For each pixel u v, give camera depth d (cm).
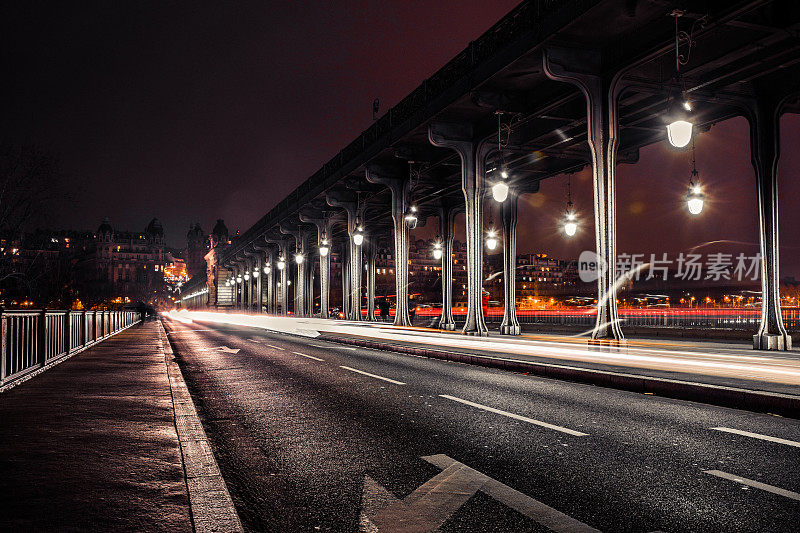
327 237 3769
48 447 534
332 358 1638
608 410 795
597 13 1196
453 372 1271
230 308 9031
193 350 1998
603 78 1377
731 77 1449
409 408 820
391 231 4031
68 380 1036
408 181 2648
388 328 2627
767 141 1584
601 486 457
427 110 1983
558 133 1923
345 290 4641
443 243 2955
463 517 392
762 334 1571
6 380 906
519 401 874
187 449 544
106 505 378
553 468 511
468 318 2056
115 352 1681
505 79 1614
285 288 4788
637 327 2769
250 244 5922
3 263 4388
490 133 1948
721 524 375
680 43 1202
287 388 1042
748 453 557
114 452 516
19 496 393
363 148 2612
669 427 680
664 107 1645
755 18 1155
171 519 355
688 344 1873
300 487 468
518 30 1458
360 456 562
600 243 1339
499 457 550
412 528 373
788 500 420
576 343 1675
